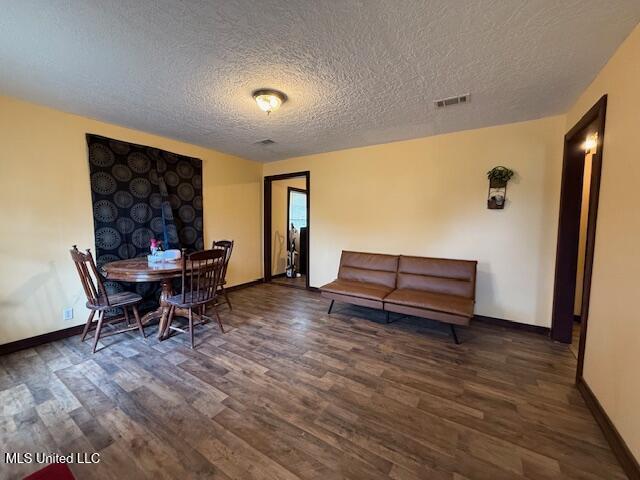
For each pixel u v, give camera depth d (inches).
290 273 221.8
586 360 74.8
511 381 81.7
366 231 158.1
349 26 60.1
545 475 52.0
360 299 124.8
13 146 96.0
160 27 60.6
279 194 222.2
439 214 135.4
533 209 115.0
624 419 55.1
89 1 52.7
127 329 111.3
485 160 123.4
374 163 152.9
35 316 102.0
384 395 75.0
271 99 90.7
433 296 118.3
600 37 62.0
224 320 129.4
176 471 52.5
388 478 51.4
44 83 85.2
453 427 63.8
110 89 88.9
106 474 51.9
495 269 124.0
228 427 63.4
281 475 51.9
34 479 37.8
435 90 88.8
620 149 62.6
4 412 67.6
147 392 75.5
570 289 105.7
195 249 154.8
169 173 141.0
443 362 92.3
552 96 92.2
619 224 61.3
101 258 117.3
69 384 78.8
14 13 55.5
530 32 61.1
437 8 54.6
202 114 108.7
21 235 98.6
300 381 81.2
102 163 116.6
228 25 59.9
